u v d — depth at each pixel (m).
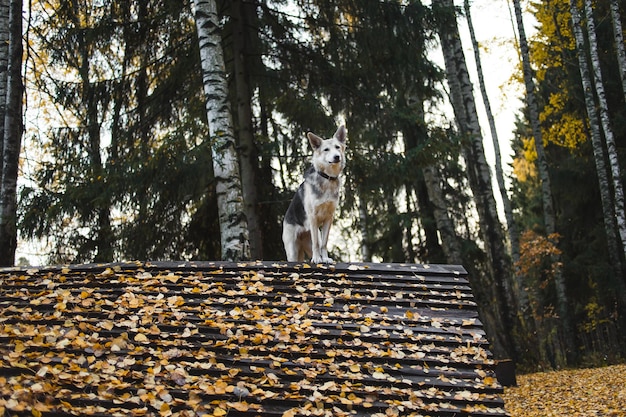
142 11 13.79
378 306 7.54
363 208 21.75
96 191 12.51
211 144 11.42
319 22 14.65
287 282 8.02
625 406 10.70
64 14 13.39
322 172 8.93
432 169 18.73
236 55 14.89
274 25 15.04
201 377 6.01
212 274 8.23
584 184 21.17
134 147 13.45
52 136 13.43
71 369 5.80
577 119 21.34
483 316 17.70
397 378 6.25
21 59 12.12
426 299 7.72
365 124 14.70
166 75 14.52
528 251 20.17
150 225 13.36
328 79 14.91
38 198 12.48
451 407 5.87
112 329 6.67
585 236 21.88
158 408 5.44
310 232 9.15
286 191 15.17
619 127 20.20
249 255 11.26
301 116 14.93
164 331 6.74
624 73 16.28
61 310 6.98
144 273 8.16
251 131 14.80
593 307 22.09
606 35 20.83
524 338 17.48
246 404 5.66
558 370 16.97
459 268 8.59
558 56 21.64
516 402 12.26
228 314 7.16
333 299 7.61
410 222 20.38
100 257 13.09
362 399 5.91
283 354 6.48
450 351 6.67
